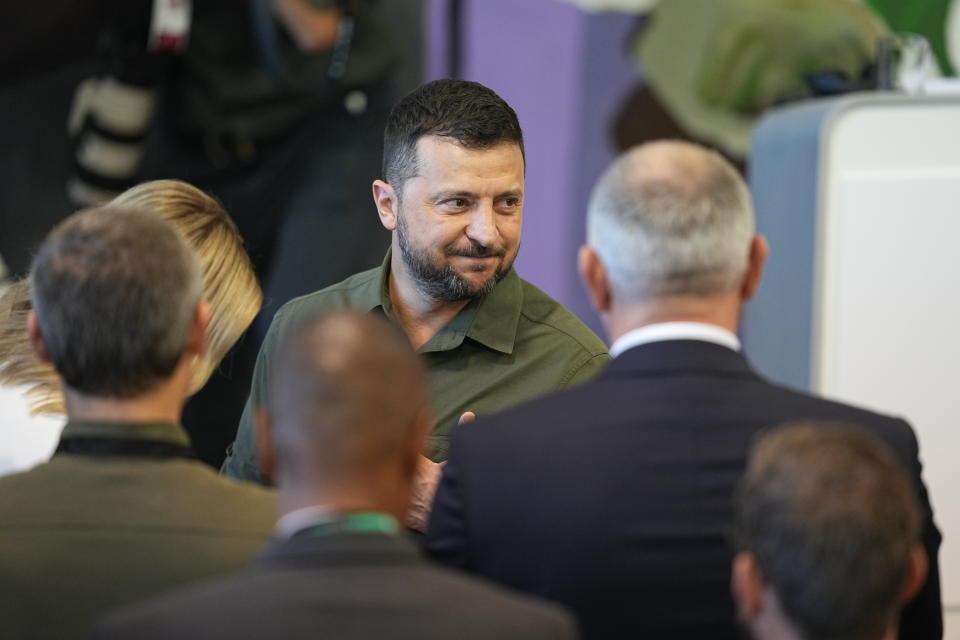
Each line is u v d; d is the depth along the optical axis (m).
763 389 4.93
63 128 13.59
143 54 13.45
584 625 4.70
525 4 14.68
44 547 4.52
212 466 13.42
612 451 4.76
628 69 15.15
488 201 6.55
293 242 13.87
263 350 7.24
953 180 9.30
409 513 6.25
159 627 3.49
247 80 13.67
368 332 4.02
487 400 6.78
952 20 15.42
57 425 7.75
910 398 9.41
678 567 4.66
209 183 13.80
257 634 3.44
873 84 10.67
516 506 4.78
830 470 3.98
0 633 4.44
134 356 4.69
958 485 9.40
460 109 6.54
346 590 3.58
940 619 5.21
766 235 10.57
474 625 3.55
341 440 3.84
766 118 10.97
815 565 3.89
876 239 9.34
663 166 4.92
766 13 15.25
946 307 9.36
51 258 4.75
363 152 13.98
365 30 13.88
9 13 13.34
